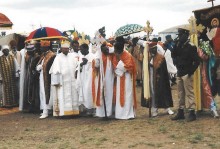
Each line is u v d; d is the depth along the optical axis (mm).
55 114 11875
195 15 10711
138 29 11133
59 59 11734
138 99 15156
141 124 10031
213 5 10492
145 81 10859
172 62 10773
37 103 12812
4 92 14047
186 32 9930
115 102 11094
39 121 11570
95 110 11844
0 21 14016
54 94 11820
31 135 9578
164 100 10875
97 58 10953
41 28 14508
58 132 9781
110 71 11039
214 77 10266
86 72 11758
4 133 10023
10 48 15016
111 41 12148
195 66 9766
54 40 14500
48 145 8336
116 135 8969
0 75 14031
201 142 7945
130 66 10859
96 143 8242
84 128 10078
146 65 10844
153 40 11328
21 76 13344
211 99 10227
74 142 8500
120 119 10984
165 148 7617
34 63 12797
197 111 10742
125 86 10922
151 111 11281
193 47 9734
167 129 9242
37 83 12797
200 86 10344
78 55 12133
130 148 7723
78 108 11938
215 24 10383
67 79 11750
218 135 8422
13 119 12070
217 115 10102
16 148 8203
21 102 13359
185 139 8219
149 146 7816
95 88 11055
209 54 10125
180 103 10164
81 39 13023
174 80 18656
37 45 12992
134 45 17688
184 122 9828
